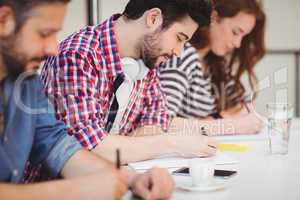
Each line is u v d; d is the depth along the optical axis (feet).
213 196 3.89
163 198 3.75
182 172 4.62
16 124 4.03
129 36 5.47
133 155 5.15
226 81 8.36
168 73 7.35
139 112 6.31
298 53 13.03
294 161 5.18
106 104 5.61
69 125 5.11
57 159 4.32
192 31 5.50
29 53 3.58
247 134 6.84
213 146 5.59
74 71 5.16
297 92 12.92
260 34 8.38
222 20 7.93
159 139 5.34
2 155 3.76
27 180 4.51
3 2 3.42
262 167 4.89
